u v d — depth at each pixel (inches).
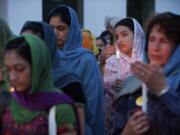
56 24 153.9
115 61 180.2
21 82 103.5
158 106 98.1
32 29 126.2
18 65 102.4
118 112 110.6
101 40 279.1
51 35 127.9
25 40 103.5
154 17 104.5
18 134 104.5
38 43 104.3
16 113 105.3
